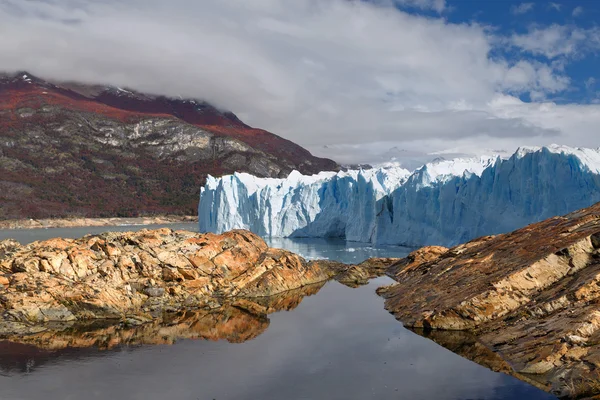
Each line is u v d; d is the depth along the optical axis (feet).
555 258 74.43
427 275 101.81
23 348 73.46
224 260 112.27
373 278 130.93
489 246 97.76
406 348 71.15
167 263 104.01
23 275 91.09
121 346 75.00
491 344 66.23
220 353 71.92
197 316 92.68
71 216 519.60
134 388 59.26
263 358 69.51
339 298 107.34
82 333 81.25
